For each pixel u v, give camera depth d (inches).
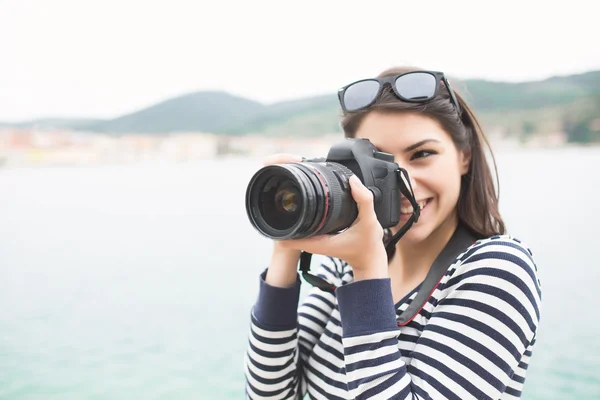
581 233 430.6
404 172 51.6
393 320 45.7
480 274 45.8
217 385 208.7
